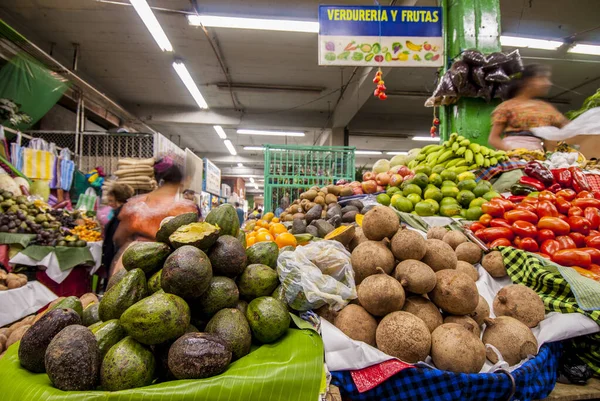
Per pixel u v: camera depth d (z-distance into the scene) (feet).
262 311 4.03
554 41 20.77
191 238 4.17
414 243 4.78
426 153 12.60
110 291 3.95
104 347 3.41
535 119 12.00
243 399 3.18
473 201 8.54
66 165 17.81
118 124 32.17
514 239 6.87
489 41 13.10
